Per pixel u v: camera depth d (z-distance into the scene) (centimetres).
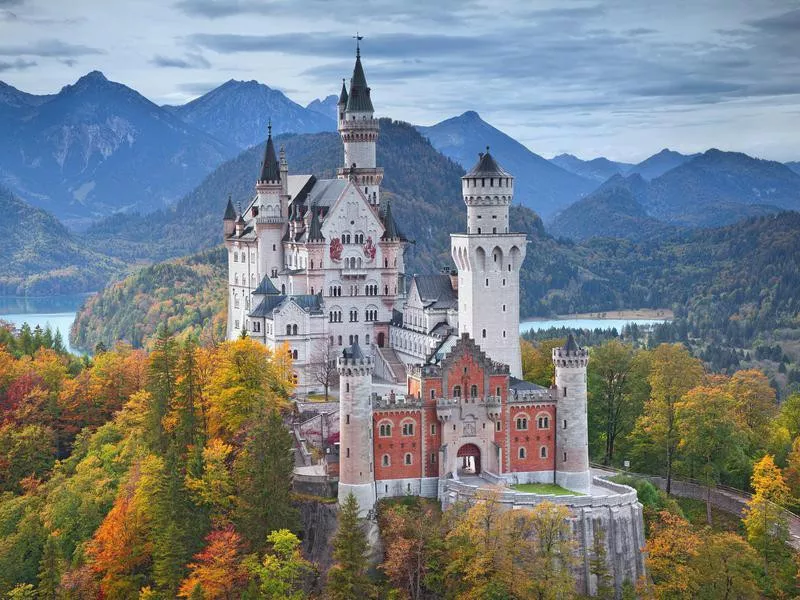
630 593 16812
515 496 17250
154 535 17975
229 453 19088
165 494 18062
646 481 19438
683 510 19788
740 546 16388
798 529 19225
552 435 18662
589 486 18625
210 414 19962
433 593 16475
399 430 18125
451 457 18212
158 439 19800
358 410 17650
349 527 16312
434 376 18200
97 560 18000
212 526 17750
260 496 17262
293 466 18000
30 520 19575
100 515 19512
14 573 18888
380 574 17050
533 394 18575
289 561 16338
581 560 16888
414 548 16600
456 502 17288
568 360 18412
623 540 17362
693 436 19625
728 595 16125
